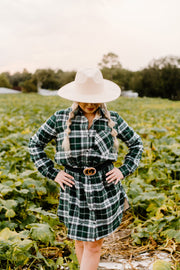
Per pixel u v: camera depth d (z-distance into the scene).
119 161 5.18
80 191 2.05
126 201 2.31
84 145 2.00
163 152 5.32
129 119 11.52
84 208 2.06
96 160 2.02
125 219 3.55
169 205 3.49
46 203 3.86
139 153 2.24
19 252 2.40
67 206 2.14
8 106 18.41
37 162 2.18
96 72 2.03
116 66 54.75
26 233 2.60
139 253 2.83
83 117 2.01
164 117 12.41
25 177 3.86
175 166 4.81
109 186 2.11
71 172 2.09
